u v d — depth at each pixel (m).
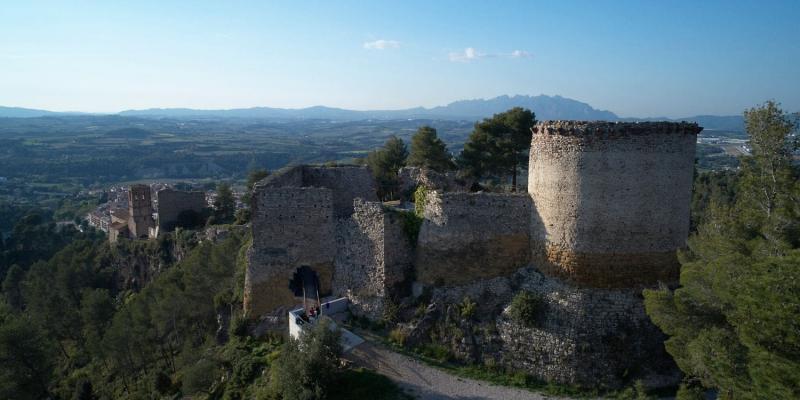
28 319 48.25
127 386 42.19
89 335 48.47
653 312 21.47
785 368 14.28
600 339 24.62
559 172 26.02
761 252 20.38
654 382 24.02
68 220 158.75
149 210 98.06
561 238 26.17
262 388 26.41
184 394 31.61
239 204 104.81
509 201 28.45
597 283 25.45
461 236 28.98
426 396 23.94
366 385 24.70
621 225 25.03
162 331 45.69
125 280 83.75
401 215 30.75
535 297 26.34
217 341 35.72
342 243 31.64
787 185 26.36
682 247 25.58
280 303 31.81
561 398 23.75
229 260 47.56
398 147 63.44
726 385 17.56
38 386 42.00
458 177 45.50
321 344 24.48
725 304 19.66
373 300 30.22
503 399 23.62
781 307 14.57
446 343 27.14
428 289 29.67
